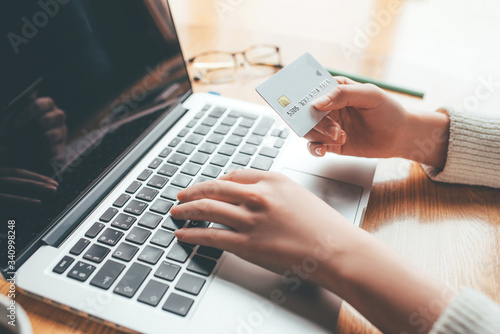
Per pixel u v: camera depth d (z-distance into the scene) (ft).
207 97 2.36
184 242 1.47
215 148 1.96
